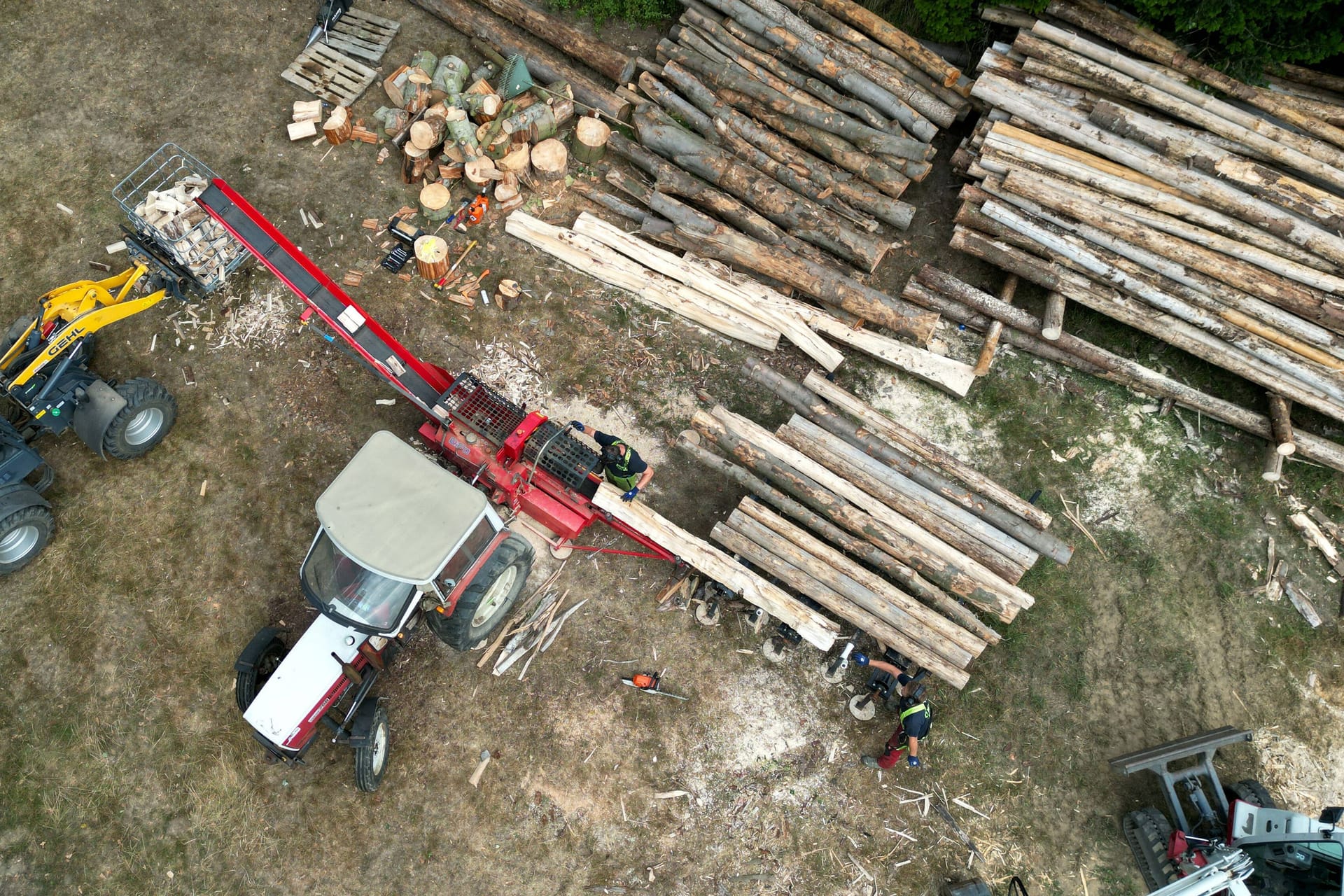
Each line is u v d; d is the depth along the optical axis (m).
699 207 13.29
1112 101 12.57
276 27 14.55
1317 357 11.74
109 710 10.19
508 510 11.31
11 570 10.66
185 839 9.66
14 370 10.54
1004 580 10.86
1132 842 10.02
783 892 9.72
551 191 13.51
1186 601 11.38
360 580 8.92
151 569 10.90
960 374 12.20
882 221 13.50
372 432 11.77
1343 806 9.77
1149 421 12.37
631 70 13.83
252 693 9.80
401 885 9.56
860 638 11.01
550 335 12.50
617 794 10.05
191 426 11.69
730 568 10.70
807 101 13.33
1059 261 12.52
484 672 10.57
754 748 10.39
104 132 13.52
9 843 9.59
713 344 12.65
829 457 11.40
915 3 13.33
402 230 12.70
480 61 14.55
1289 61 12.30
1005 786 10.38
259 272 12.55
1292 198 11.39
